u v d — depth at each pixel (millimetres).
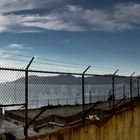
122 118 11547
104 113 12016
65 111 13312
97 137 9500
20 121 9961
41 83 7500
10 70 6340
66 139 7906
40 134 7207
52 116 11133
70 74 8195
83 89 8953
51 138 7348
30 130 8367
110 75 10742
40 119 10438
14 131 7598
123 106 12203
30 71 6805
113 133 10625
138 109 13117
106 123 10172
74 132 8305
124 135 11562
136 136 12719
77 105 15508
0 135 6465
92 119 9625
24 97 6781
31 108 12859
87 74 9078
